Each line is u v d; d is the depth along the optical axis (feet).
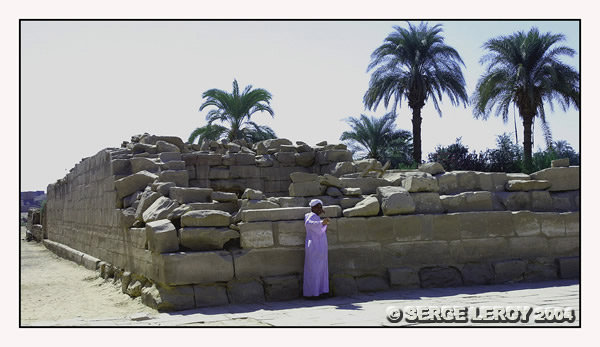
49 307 31.35
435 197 35.17
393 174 40.70
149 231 29.71
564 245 36.14
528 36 89.71
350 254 32.01
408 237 33.19
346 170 49.11
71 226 62.80
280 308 27.17
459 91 95.71
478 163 101.71
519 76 88.58
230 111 96.53
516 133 94.38
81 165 56.95
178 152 45.11
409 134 106.93
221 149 55.52
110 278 40.70
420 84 94.22
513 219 35.29
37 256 67.51
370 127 104.32
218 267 28.89
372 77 98.73
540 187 37.81
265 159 54.49
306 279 29.78
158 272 28.78
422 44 95.61
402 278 32.32
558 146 119.44
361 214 32.53
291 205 34.12
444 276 33.40
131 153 45.29
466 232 34.35
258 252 29.89
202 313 26.55
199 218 29.50
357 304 27.71
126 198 39.65
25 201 233.14
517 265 34.65
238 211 31.58
